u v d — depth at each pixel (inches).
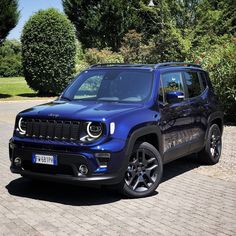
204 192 263.9
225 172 315.3
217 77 558.9
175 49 946.1
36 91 1013.2
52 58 952.9
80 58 1113.4
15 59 2329.0
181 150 289.3
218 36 1042.7
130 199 248.4
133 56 958.4
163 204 240.2
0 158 356.8
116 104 261.1
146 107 258.5
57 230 201.0
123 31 1172.5
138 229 203.2
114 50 1195.3
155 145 263.6
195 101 309.7
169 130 272.5
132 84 275.3
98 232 199.0
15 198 249.0
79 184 230.2
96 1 1190.9
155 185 256.4
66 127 234.1
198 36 989.2
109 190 264.8
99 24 1179.9
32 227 204.5
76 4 1202.0
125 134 235.3
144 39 1093.1
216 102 341.4
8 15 931.3
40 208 231.9
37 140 239.8
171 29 953.5
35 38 946.1
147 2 1192.2
